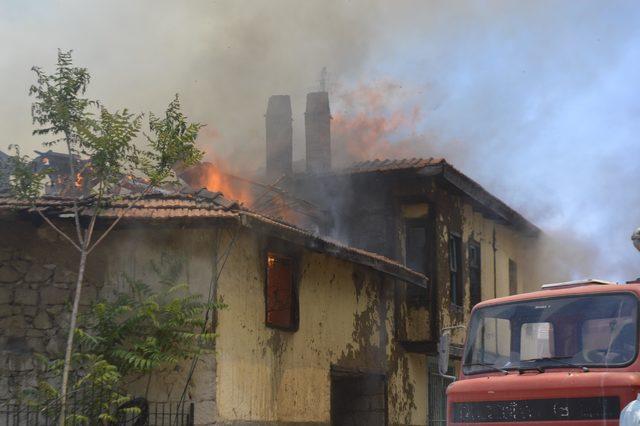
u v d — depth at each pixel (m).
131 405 13.05
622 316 8.71
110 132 12.58
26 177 12.80
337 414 18.89
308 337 16.31
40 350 13.34
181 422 13.16
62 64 12.74
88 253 12.62
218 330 13.72
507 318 9.47
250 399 14.29
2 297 13.45
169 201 13.88
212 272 13.88
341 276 17.78
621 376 8.20
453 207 22.62
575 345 8.85
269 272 15.90
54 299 13.56
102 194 13.02
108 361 12.90
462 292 22.53
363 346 18.30
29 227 13.74
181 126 13.00
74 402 12.25
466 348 9.67
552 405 8.47
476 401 9.02
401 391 19.69
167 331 13.13
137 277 13.84
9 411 12.77
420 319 20.55
